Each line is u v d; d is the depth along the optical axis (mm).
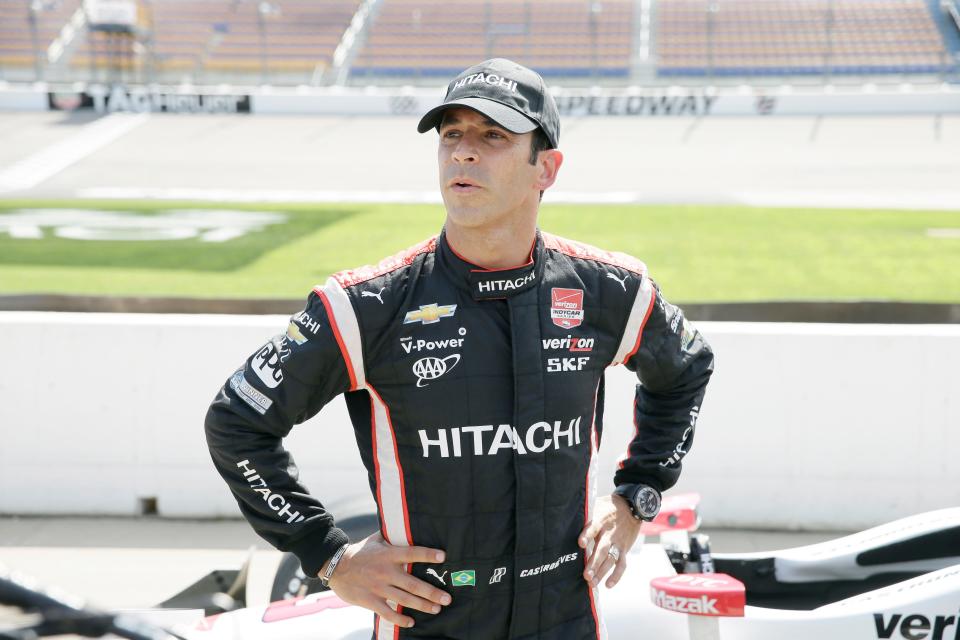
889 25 31359
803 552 2510
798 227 12312
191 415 4004
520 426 1456
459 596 1483
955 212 13516
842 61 29609
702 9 33281
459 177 1416
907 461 3832
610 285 1560
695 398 1729
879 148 19438
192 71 30344
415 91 25547
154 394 4004
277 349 1488
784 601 2504
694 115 23641
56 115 25016
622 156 19531
